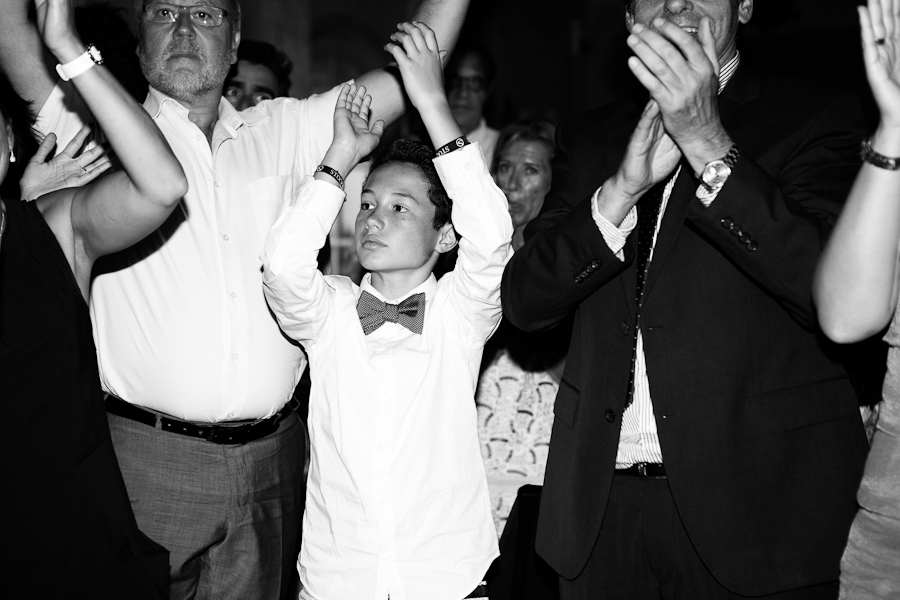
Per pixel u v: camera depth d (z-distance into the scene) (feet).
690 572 6.70
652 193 7.04
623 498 6.93
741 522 6.40
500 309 7.71
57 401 6.30
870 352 6.92
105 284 8.17
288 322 7.76
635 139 6.27
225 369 8.09
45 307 6.36
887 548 5.61
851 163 6.55
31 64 9.06
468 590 7.38
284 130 9.01
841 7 30.17
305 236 7.59
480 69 16.30
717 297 6.52
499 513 9.99
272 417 8.51
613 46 32.96
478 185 7.45
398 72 9.23
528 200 11.29
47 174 8.03
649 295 6.68
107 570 6.30
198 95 8.45
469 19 32.27
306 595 7.61
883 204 5.41
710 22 6.44
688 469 6.50
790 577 6.31
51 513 6.21
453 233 8.17
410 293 7.97
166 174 6.64
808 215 6.19
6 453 6.14
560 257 6.73
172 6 8.41
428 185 8.00
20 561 6.13
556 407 7.28
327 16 26.99
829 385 6.53
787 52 30.66
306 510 7.76
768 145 6.64
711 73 6.03
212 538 8.16
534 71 33.06
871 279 5.53
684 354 6.54
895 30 5.45
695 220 6.29
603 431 6.84
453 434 7.63
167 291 8.09
